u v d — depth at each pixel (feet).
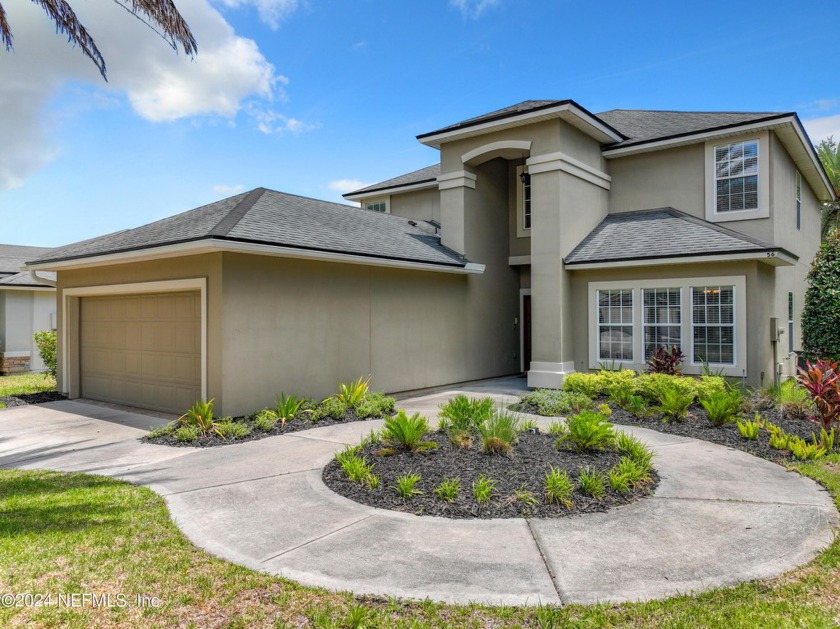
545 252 42.22
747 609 11.04
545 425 28.60
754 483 19.31
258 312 30.81
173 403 33.42
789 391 38.58
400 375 40.47
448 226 47.85
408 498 17.37
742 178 41.70
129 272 35.70
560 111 39.93
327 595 11.68
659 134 46.24
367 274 37.96
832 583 12.10
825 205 79.56
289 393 32.45
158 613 10.91
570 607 11.17
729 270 36.83
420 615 10.92
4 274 65.72
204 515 16.46
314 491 18.66
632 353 40.73
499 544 14.26
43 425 30.96
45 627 10.38
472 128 44.39
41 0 25.13
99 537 14.58
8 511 16.56
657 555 13.61
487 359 49.93
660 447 24.45
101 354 39.81
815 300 44.32
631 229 43.91
